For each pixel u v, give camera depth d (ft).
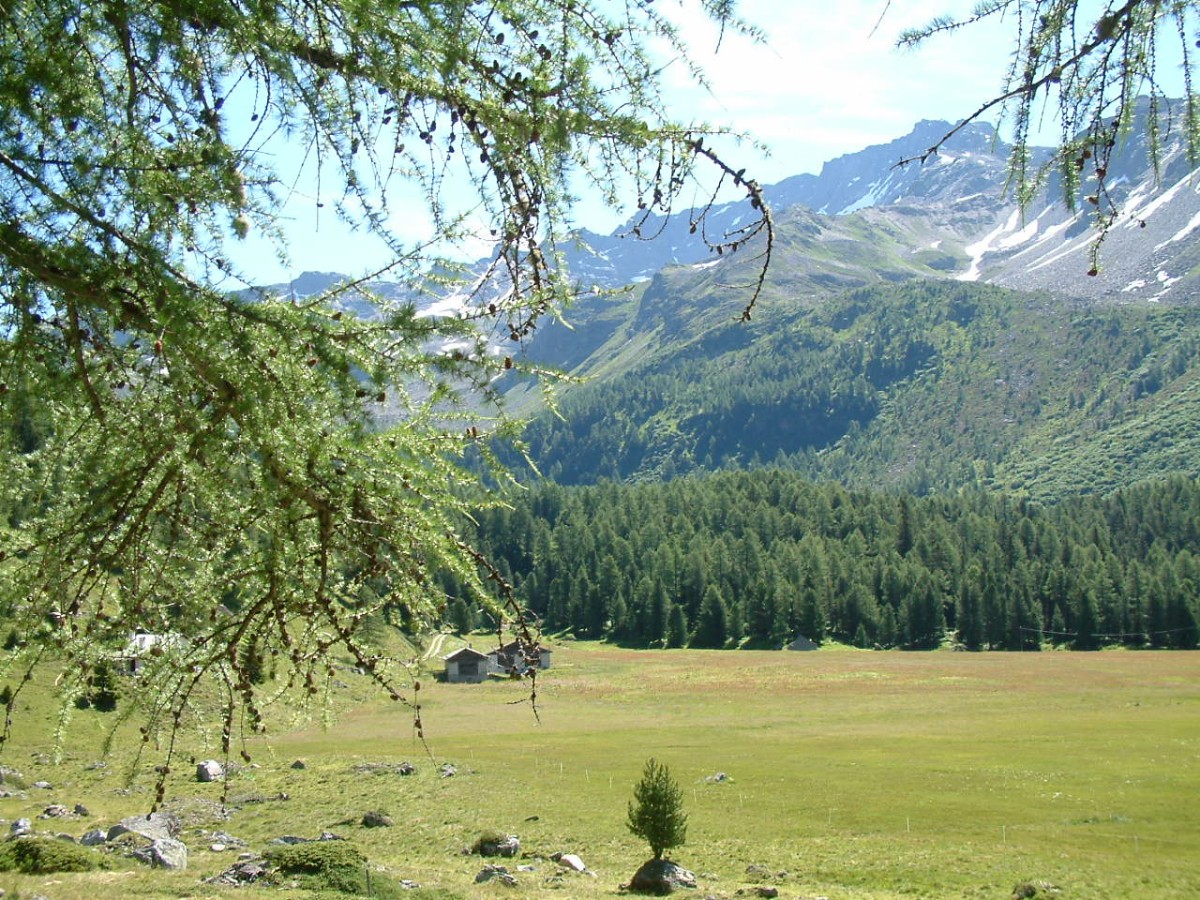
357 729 183.11
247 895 56.44
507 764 143.84
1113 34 8.54
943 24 8.70
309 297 9.74
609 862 90.94
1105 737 159.22
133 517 10.76
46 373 10.03
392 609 11.63
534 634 11.26
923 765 137.80
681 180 9.86
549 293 10.00
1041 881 78.54
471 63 9.85
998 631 387.55
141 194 9.21
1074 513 537.65
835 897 77.25
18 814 94.43
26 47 9.39
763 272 9.57
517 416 9.95
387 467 9.73
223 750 11.34
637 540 437.99
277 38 9.56
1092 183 8.74
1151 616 379.35
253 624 11.14
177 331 8.82
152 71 9.87
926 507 536.01
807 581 410.11
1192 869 81.25
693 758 150.20
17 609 10.96
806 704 226.58
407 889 66.28
